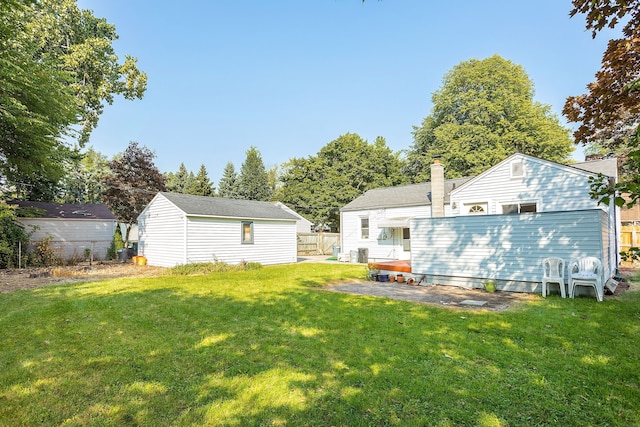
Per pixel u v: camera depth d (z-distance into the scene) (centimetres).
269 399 319
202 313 648
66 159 1639
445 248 1017
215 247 1662
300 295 835
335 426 277
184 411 300
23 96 1212
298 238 2650
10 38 1191
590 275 774
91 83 1953
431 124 3525
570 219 826
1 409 303
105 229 2197
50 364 404
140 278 1190
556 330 523
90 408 306
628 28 406
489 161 2803
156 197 1761
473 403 310
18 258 1585
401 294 870
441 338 490
